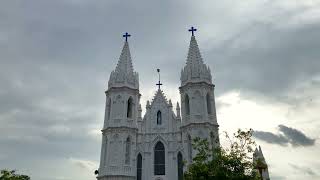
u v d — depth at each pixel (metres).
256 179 39.41
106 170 62.34
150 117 68.69
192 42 74.25
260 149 67.50
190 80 68.50
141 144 66.38
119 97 68.44
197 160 42.34
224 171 39.22
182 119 66.81
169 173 62.88
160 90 71.19
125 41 76.31
